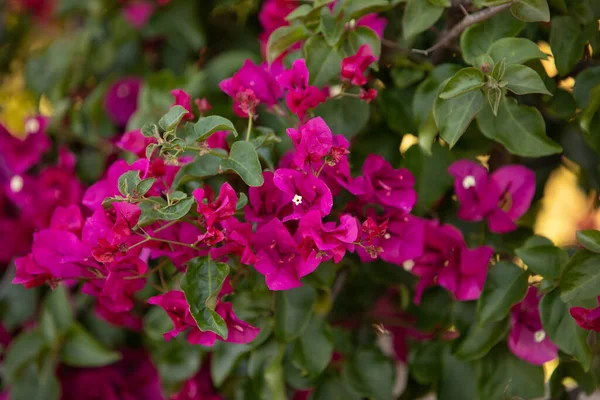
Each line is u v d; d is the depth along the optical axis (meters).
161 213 0.94
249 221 0.98
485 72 0.97
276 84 1.02
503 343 1.06
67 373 1.18
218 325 0.94
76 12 1.29
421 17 1.01
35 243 0.99
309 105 0.99
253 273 1.03
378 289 1.13
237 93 1.00
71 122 1.22
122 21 1.23
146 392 1.18
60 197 1.15
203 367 1.14
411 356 1.12
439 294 1.09
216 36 1.23
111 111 1.23
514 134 1.01
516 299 1.01
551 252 1.00
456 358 1.07
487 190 1.04
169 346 1.12
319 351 1.05
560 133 1.08
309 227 0.95
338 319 1.12
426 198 1.06
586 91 1.04
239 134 1.09
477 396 1.06
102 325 1.18
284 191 0.95
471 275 1.03
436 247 1.04
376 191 1.01
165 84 1.17
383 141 1.08
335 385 1.09
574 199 1.20
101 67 1.26
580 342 1.00
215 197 1.03
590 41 1.04
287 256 0.97
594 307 0.99
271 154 1.02
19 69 1.45
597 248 0.97
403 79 1.06
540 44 1.08
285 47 1.04
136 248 0.97
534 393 1.05
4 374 1.16
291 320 1.03
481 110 1.01
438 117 0.98
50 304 1.16
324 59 1.03
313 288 1.03
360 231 0.98
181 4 1.21
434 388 1.11
